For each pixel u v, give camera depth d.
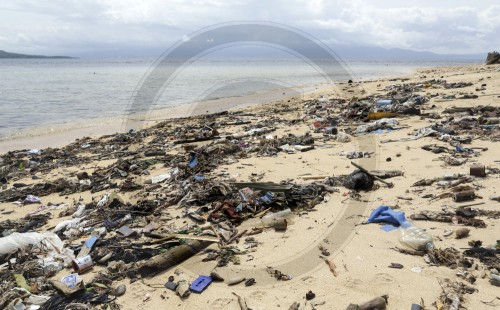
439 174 10.68
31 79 72.00
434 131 15.39
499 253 6.35
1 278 6.93
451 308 5.04
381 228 7.73
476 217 7.77
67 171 15.54
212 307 5.66
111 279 6.70
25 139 23.56
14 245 7.99
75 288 6.23
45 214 10.52
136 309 5.79
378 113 20.20
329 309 5.36
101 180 13.50
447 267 6.12
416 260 6.45
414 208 8.52
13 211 11.06
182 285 6.18
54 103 37.59
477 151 12.57
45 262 7.34
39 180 14.45
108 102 38.25
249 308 5.53
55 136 24.34
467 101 22.47
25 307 5.91
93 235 8.56
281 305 5.57
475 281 5.69
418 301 5.36
